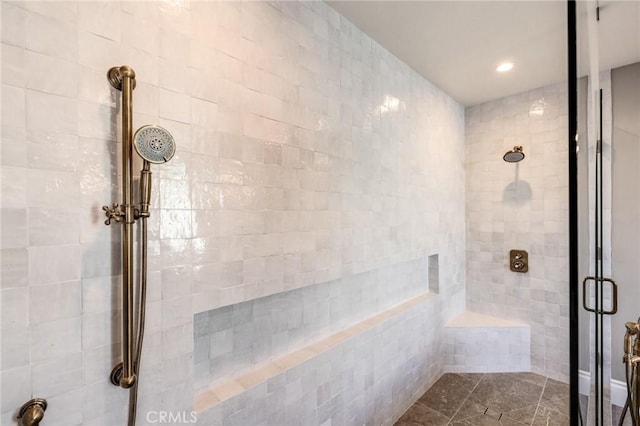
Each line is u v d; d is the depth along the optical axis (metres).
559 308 2.25
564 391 2.10
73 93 0.73
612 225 1.44
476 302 2.66
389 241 1.79
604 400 1.20
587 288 1.25
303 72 1.28
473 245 2.68
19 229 0.66
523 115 2.40
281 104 1.20
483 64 1.96
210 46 0.98
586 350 1.22
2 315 0.64
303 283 1.28
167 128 0.89
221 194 1.01
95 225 0.76
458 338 2.37
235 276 1.05
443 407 1.94
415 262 2.26
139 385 0.84
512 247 2.47
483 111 2.61
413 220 2.02
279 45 1.19
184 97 0.92
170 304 0.89
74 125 0.73
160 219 0.87
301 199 1.28
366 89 1.63
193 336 0.99
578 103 1.27
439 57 1.87
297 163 1.26
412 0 1.36
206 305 0.98
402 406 1.89
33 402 0.67
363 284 1.79
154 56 0.86
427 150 2.18
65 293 0.72
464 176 2.71
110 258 0.79
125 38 0.81
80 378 0.74
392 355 1.82
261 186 1.13
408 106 1.98
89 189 0.76
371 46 1.66
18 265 0.66
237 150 1.05
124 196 0.76
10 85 0.65
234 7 1.05
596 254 1.31
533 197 2.37
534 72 2.07
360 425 1.57
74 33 0.73
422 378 2.10
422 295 2.30
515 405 1.95
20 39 0.66
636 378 1.09
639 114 1.43
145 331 0.85
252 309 1.22
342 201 1.48
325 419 1.39
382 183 1.74
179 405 0.91
